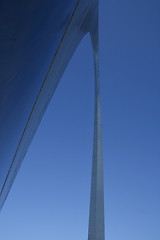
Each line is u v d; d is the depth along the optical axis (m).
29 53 7.41
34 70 9.34
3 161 13.92
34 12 5.99
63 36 12.16
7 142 11.65
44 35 8.21
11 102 8.28
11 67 6.52
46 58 10.64
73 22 13.02
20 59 6.83
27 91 10.08
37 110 15.15
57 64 14.33
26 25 5.94
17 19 5.34
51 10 7.43
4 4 4.65
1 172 15.53
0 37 5.24
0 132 9.19
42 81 12.55
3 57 5.82
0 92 6.82
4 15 4.90
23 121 13.00
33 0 5.45
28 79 9.09
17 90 8.25
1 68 6.07
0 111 7.72
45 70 11.90
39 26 7.06
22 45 6.41
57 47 12.09
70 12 10.98
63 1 8.24
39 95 13.42
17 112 10.12
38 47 8.16
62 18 9.94
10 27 5.30
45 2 6.35
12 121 10.04
